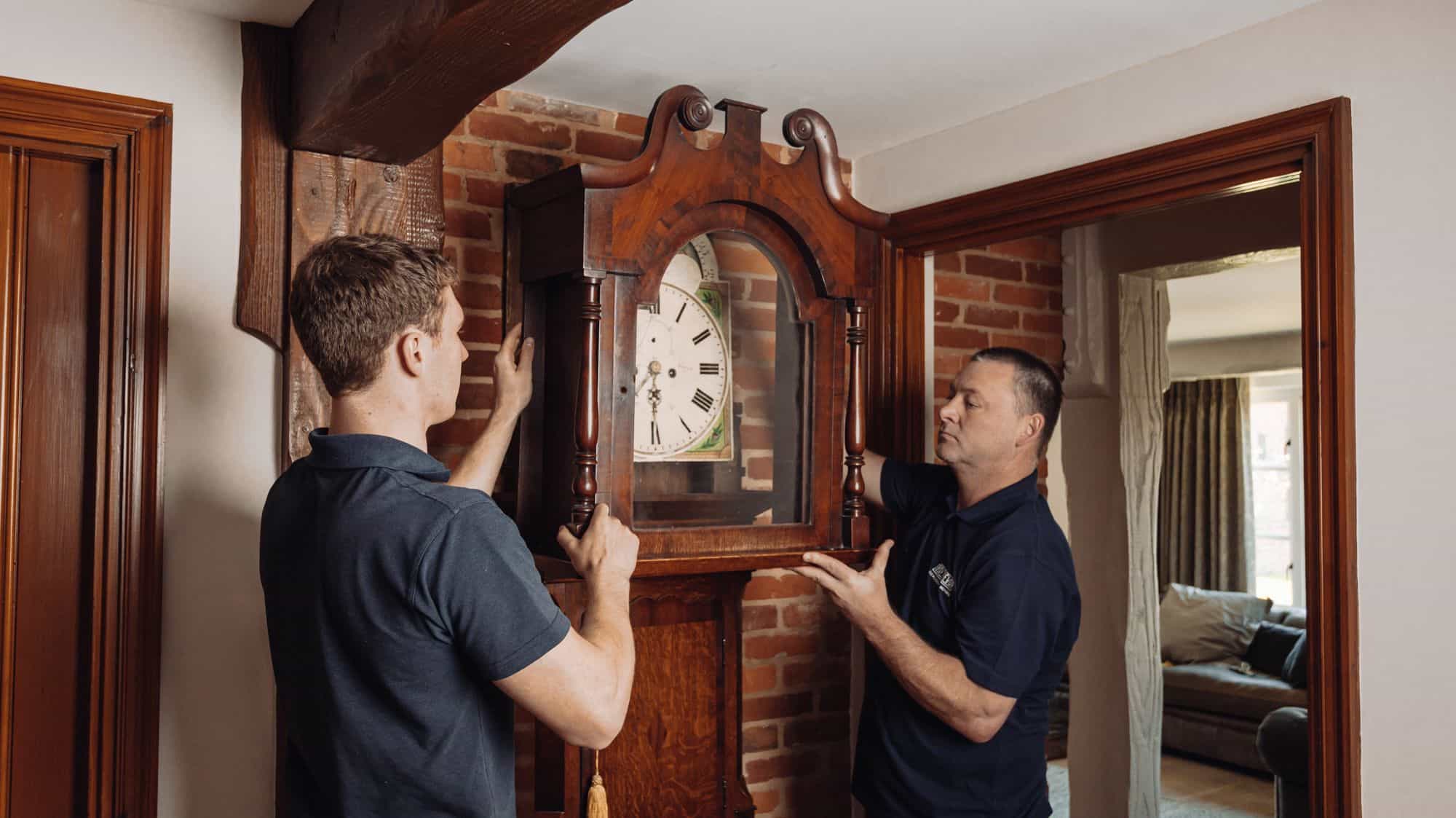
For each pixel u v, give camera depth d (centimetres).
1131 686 339
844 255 183
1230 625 607
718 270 174
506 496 207
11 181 163
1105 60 201
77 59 164
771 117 238
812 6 176
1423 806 158
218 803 172
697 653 206
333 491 115
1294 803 407
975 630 179
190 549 171
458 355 128
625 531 149
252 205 174
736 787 210
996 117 234
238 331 176
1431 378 158
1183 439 773
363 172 182
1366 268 167
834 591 175
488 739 117
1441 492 157
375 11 136
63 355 167
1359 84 168
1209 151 189
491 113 215
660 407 167
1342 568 167
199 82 173
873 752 201
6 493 161
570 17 115
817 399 182
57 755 165
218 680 173
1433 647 157
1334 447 169
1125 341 340
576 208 162
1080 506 354
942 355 296
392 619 109
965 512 196
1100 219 217
